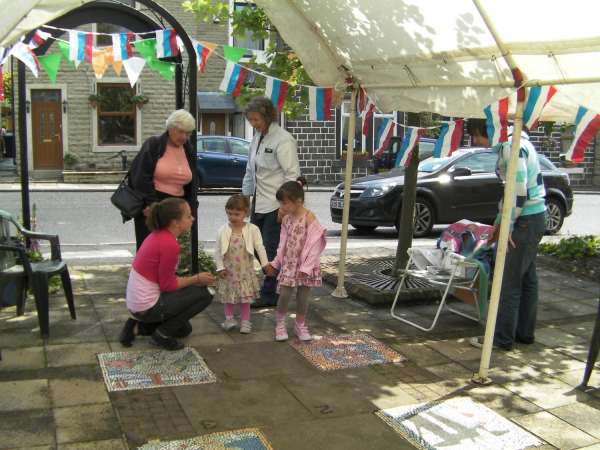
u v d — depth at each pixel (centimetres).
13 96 2019
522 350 491
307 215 479
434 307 605
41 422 336
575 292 688
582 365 461
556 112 510
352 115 619
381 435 342
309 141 2120
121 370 412
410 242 689
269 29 737
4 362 418
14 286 545
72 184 1817
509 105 443
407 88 540
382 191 1041
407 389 405
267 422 350
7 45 480
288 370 429
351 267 738
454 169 1087
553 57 388
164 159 526
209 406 367
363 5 469
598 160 2422
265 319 543
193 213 575
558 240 1107
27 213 612
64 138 1977
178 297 443
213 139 1670
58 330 486
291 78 723
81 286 629
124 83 1992
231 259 490
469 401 390
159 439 325
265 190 574
